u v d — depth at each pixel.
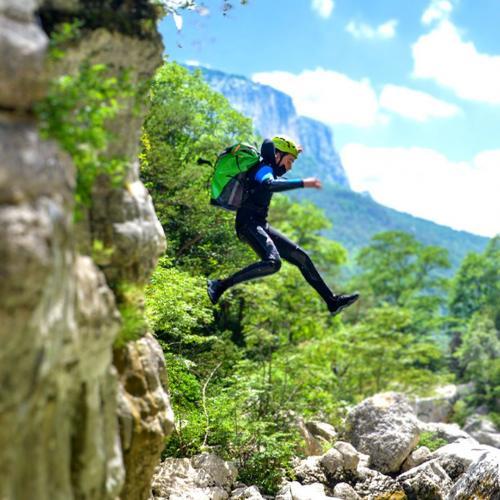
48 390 4.14
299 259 7.31
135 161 5.94
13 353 3.71
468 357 38.78
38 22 4.81
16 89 3.96
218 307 17.52
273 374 15.74
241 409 12.91
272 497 10.98
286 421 13.55
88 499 4.66
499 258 53.88
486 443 26.45
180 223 18.67
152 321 10.55
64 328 4.15
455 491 10.48
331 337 23.52
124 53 5.34
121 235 5.41
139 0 5.49
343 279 50.00
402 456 12.77
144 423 5.61
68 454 4.50
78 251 4.89
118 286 5.54
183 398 11.75
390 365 26.97
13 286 3.59
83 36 5.03
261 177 6.78
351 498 11.05
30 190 3.85
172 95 22.42
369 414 13.55
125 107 5.37
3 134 3.84
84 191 4.73
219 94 23.80
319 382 17.08
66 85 4.49
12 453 3.88
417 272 53.62
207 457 10.80
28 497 4.07
